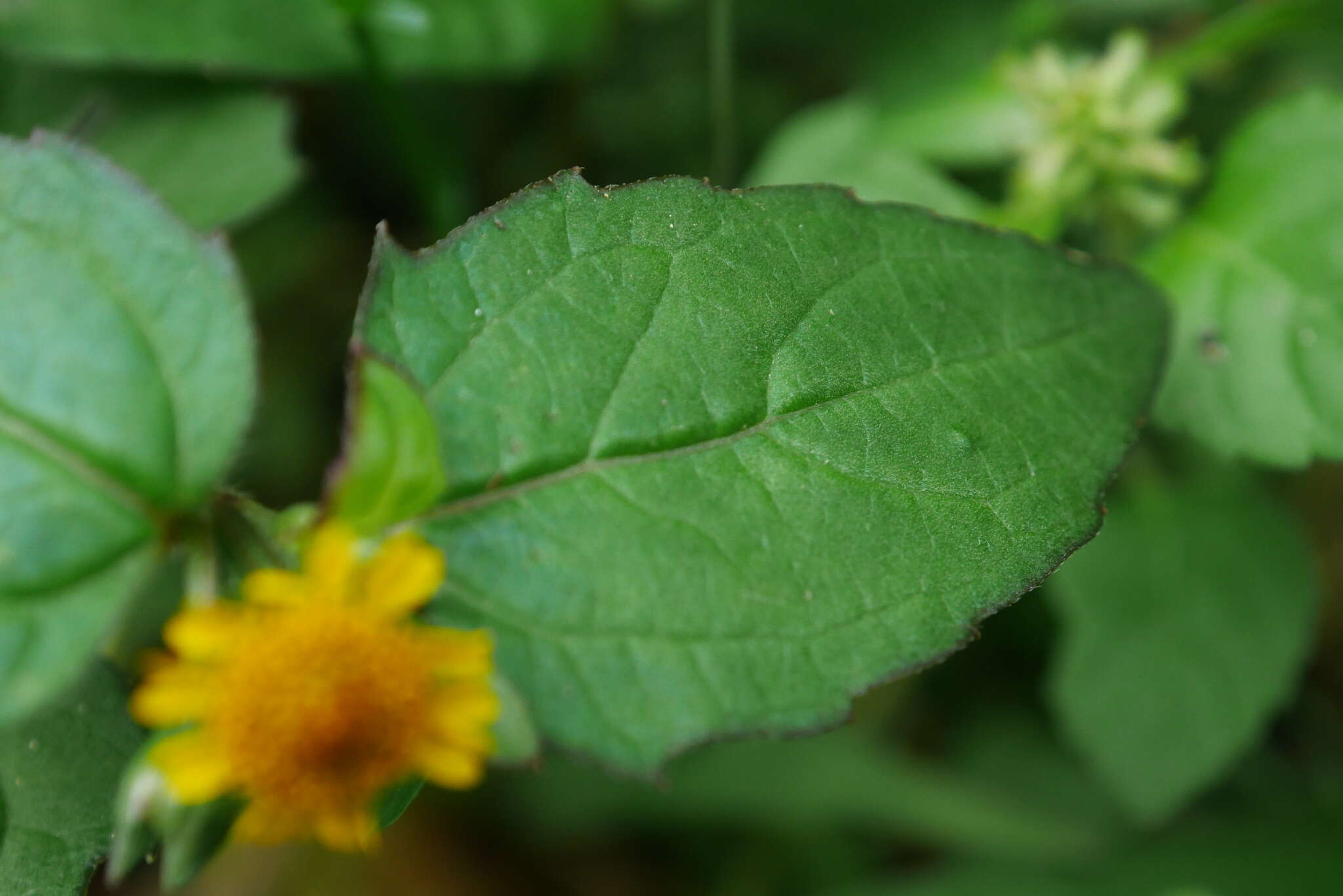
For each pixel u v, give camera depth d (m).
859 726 0.38
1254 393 0.28
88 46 0.30
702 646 0.23
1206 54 0.32
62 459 0.23
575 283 0.24
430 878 0.38
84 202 0.23
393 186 0.39
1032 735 0.37
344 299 0.39
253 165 0.31
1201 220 0.30
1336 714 0.39
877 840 0.39
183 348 0.23
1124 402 0.25
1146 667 0.32
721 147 0.36
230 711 0.22
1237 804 0.36
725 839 0.39
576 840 0.39
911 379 0.24
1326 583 0.41
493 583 0.23
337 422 0.37
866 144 0.33
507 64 0.33
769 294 0.24
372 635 0.23
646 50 0.40
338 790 0.23
